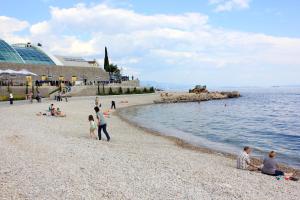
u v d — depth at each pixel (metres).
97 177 14.70
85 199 11.98
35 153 18.62
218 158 22.47
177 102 99.75
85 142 23.70
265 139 34.41
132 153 20.91
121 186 13.66
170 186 14.05
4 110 43.50
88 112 49.88
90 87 88.81
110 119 44.66
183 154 22.59
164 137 31.75
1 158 17.00
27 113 41.66
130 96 95.19
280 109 81.69
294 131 41.28
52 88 78.12
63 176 14.55
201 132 37.81
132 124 40.84
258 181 16.06
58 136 25.50
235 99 132.38
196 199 12.69
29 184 13.27
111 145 23.64
